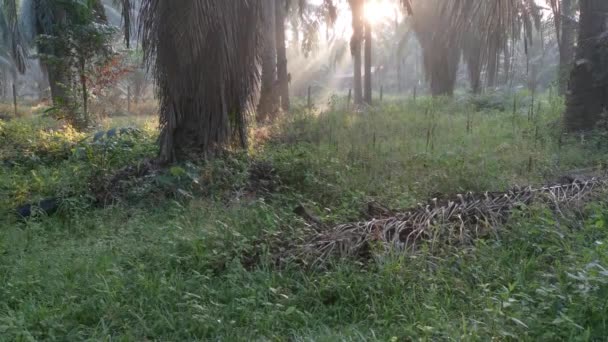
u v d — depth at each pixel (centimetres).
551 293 392
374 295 438
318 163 851
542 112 1447
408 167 876
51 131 1189
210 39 794
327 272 471
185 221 627
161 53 800
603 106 1109
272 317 409
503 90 1945
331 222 612
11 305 454
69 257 545
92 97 1467
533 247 501
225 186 758
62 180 799
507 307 380
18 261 538
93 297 442
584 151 955
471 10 726
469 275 458
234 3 795
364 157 940
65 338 396
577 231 535
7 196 771
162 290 449
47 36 1359
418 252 488
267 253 502
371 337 386
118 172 812
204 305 434
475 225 550
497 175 797
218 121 833
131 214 693
